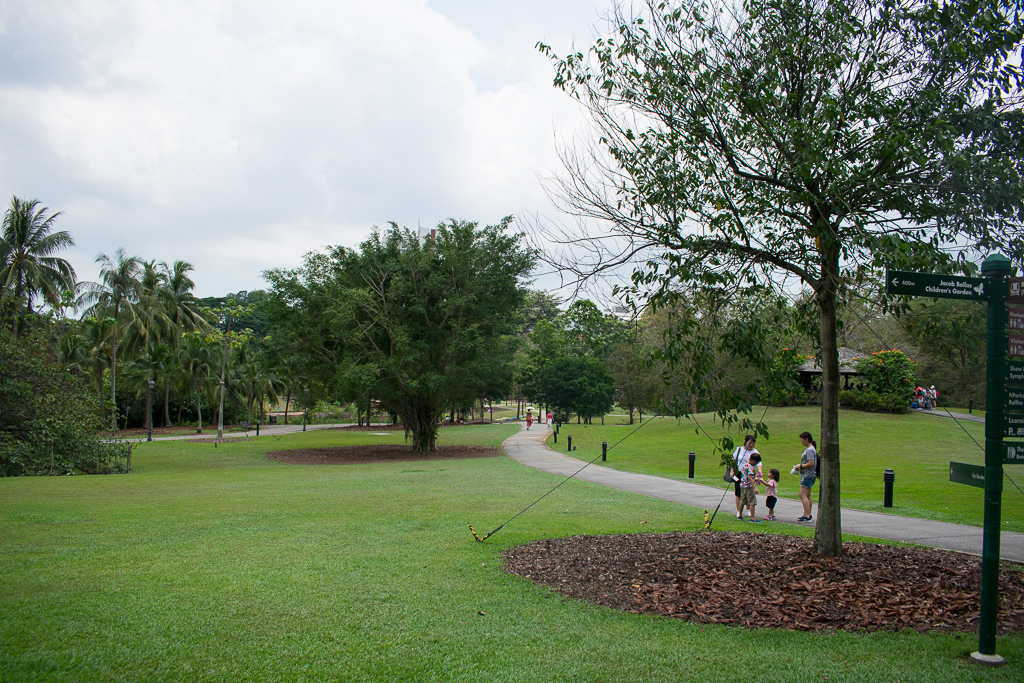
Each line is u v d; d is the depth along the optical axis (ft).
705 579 22.68
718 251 22.98
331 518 37.65
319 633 17.29
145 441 138.21
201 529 33.42
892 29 21.83
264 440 149.18
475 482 61.11
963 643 16.40
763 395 22.90
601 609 19.62
